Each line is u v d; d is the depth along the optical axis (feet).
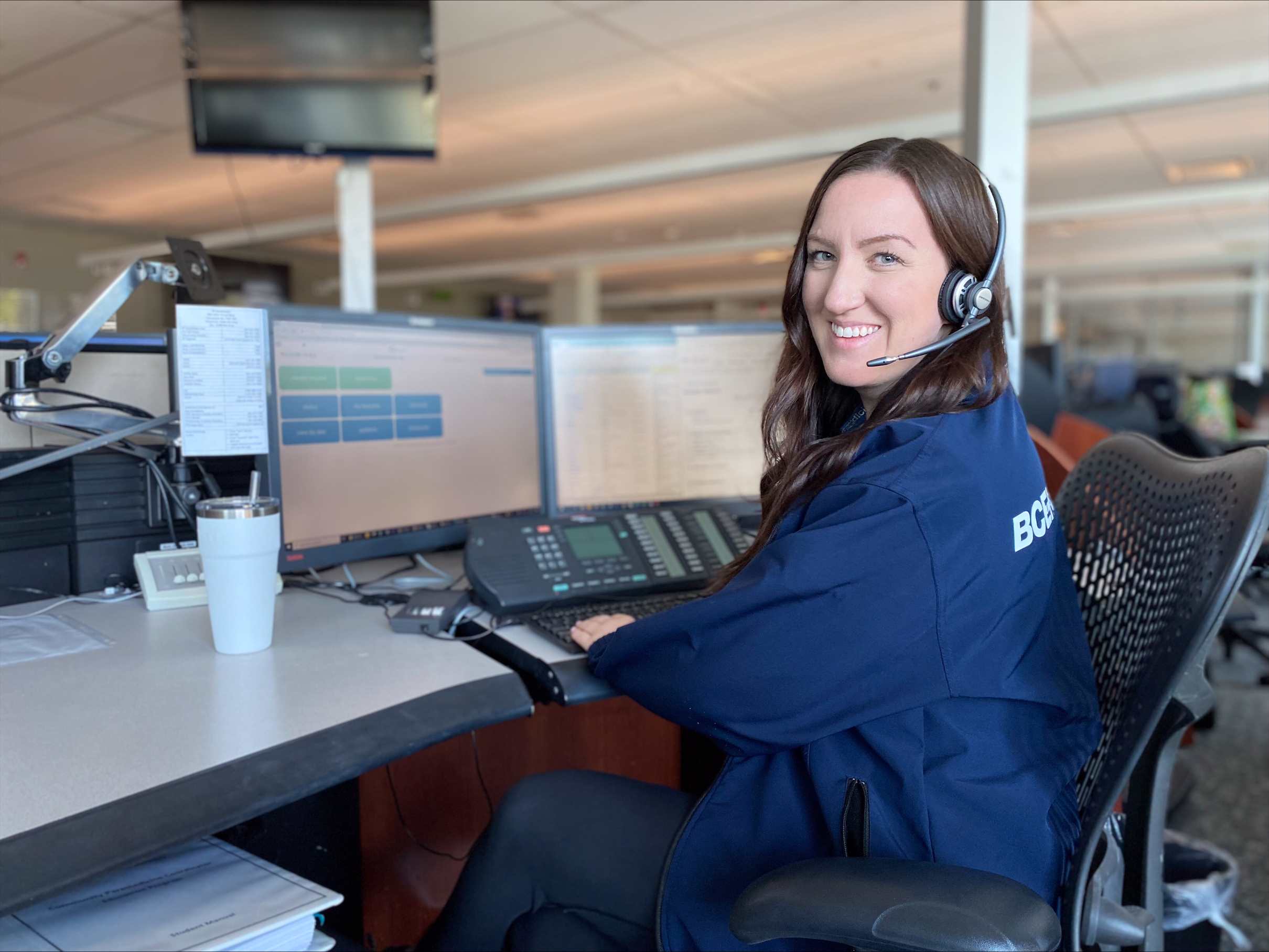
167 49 13.57
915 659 2.43
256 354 3.90
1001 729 2.51
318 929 2.79
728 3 12.43
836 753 2.53
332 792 4.64
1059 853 2.53
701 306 52.90
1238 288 38.50
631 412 5.27
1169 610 2.55
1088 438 8.16
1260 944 5.42
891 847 2.43
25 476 3.92
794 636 2.49
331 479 4.20
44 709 2.75
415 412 4.53
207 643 3.43
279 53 11.43
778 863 2.62
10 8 12.03
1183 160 21.16
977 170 2.86
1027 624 2.58
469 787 5.17
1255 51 14.15
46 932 2.30
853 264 2.80
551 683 3.25
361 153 11.72
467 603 3.79
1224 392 15.80
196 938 2.28
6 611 3.83
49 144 18.42
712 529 4.65
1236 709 9.45
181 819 2.16
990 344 2.79
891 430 2.60
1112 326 49.90
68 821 2.06
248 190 22.61
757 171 21.98
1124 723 2.57
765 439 3.29
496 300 48.26
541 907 3.15
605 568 4.18
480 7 12.54
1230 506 2.43
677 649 2.77
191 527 4.35
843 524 2.47
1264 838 6.76
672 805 3.26
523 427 5.06
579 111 17.35
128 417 3.99
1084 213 25.81
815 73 15.28
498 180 23.30
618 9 12.64
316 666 3.19
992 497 2.52
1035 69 14.97
